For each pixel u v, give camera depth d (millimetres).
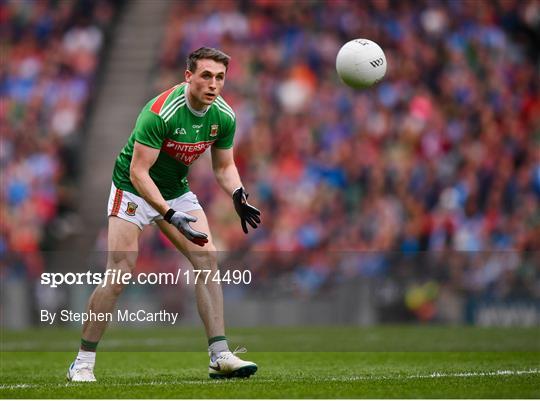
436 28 75812
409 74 72750
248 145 69250
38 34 79500
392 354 33125
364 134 68812
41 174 68312
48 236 66625
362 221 62938
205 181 64625
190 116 22922
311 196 65250
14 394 20500
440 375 24422
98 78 77938
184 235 22594
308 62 74812
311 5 77812
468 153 66375
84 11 80438
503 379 23125
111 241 23328
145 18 82062
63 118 72938
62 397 19906
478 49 74750
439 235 61688
